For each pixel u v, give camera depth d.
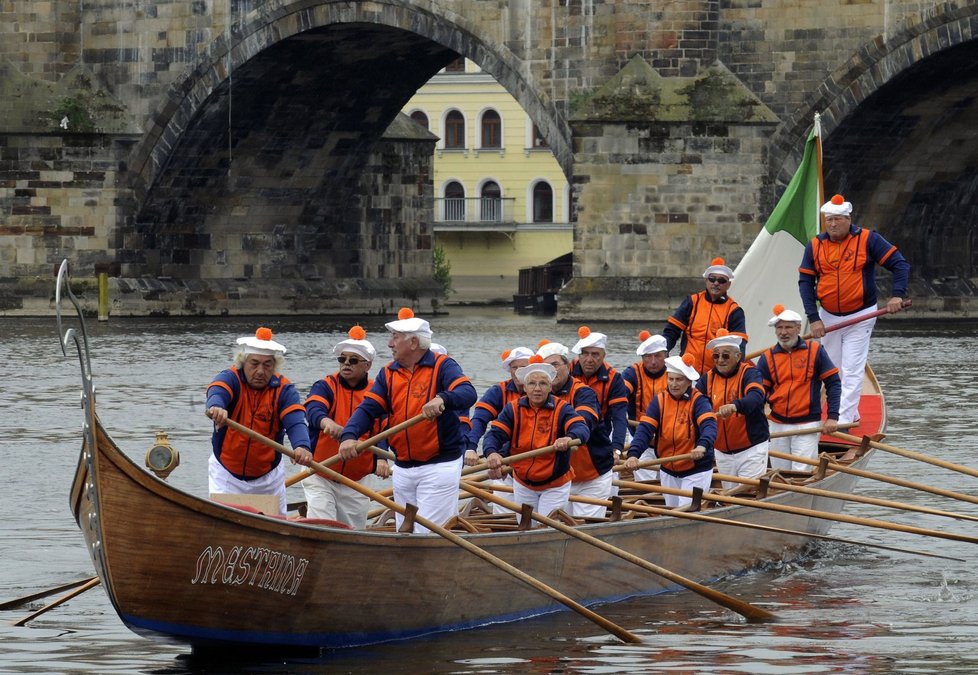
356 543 29.34
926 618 32.59
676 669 28.56
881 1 105.81
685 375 37.12
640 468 39.09
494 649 30.00
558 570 33.09
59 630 30.95
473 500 35.50
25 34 125.19
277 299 134.00
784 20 108.88
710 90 109.81
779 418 42.75
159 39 123.31
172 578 27.58
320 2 118.00
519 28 114.25
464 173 186.88
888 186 119.44
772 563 38.75
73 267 124.38
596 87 112.56
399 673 28.22
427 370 31.80
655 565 32.88
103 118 123.75
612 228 111.38
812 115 108.31
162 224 128.00
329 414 33.38
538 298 152.12
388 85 131.88
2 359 86.50
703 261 110.62
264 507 31.52
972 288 126.62
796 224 50.69
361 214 140.50
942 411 63.91
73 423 60.88
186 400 68.00
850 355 45.38
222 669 28.42
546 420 34.16
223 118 124.81
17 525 41.28
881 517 44.44
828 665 28.83
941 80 108.50
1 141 123.56
